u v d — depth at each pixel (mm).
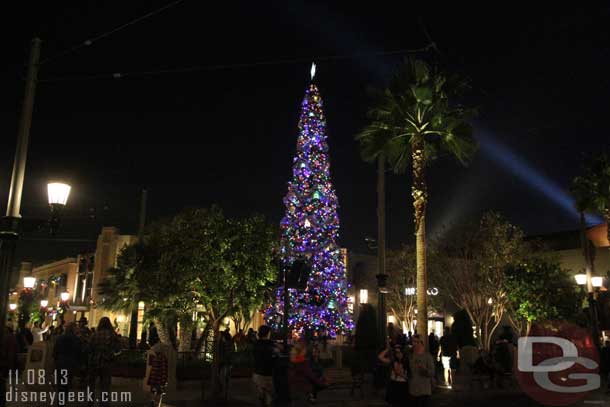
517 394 19062
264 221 21625
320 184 27922
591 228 42344
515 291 33469
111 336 12586
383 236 18812
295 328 25656
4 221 10297
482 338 36688
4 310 9930
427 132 20641
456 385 20922
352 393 17141
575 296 33312
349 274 38656
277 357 10508
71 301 49188
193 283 20094
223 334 17156
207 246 19750
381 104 21250
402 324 38375
